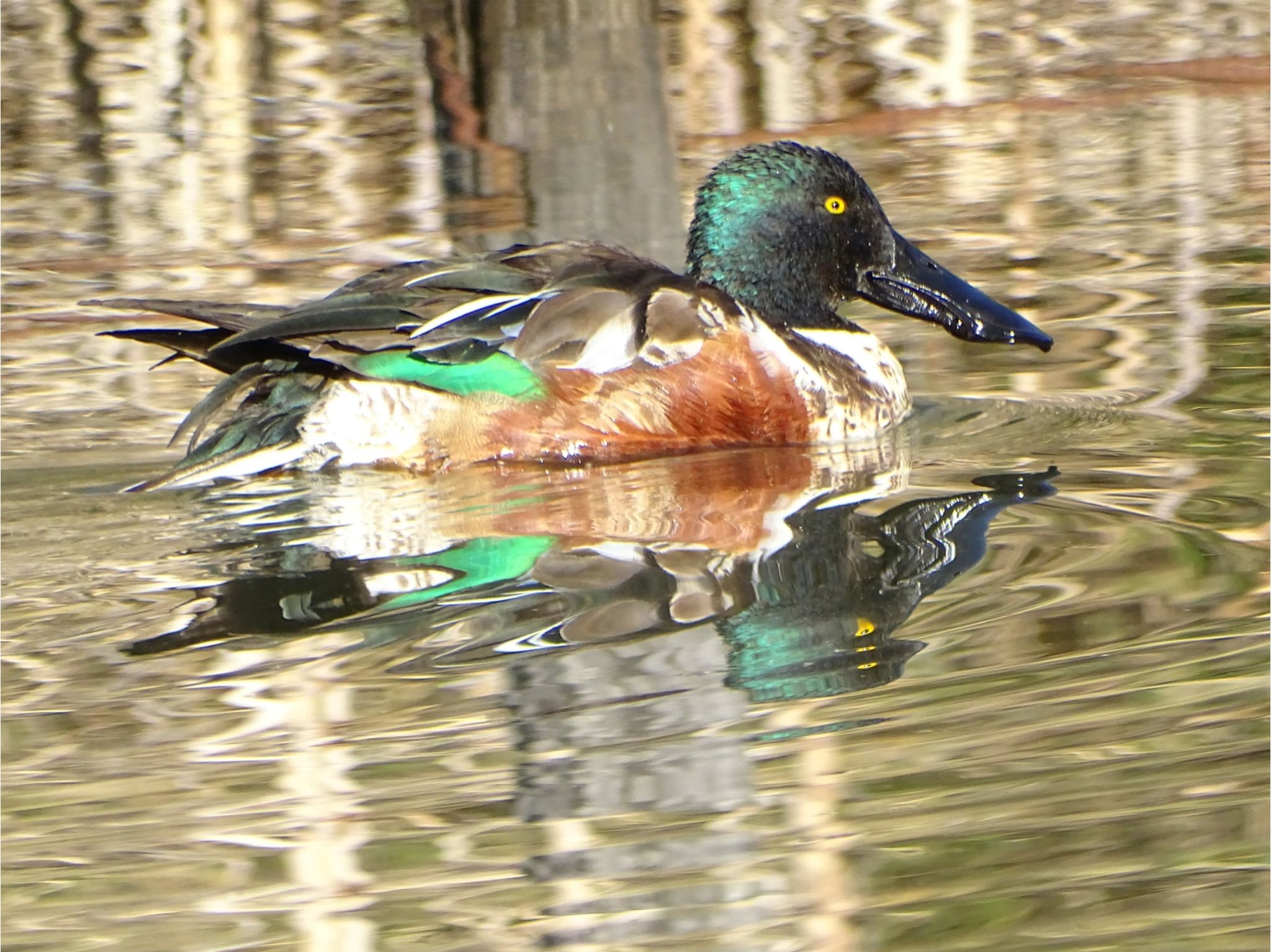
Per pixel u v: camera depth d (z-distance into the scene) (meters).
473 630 7.66
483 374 10.70
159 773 6.42
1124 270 14.81
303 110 21.03
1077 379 12.08
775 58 22.20
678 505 9.61
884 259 12.33
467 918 5.47
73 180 19.11
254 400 10.80
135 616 7.99
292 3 22.55
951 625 7.55
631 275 11.25
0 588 8.43
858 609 7.76
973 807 6.07
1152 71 22.05
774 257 12.04
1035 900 5.52
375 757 6.48
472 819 6.02
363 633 7.67
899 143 19.52
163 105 21.52
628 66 12.27
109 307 10.70
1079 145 19.23
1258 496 9.14
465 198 12.96
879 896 5.55
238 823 6.04
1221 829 5.85
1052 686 6.90
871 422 11.34
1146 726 6.52
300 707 6.92
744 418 11.00
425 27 13.48
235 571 8.60
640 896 5.61
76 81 22.00
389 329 10.58
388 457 10.62
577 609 7.84
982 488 9.65
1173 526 8.67
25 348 13.95
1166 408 11.16
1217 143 18.94
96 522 9.58
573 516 9.43
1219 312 13.45
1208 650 7.14
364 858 5.88
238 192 18.48
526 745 6.57
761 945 5.30
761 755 6.46
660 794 6.18
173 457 11.15
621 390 10.80
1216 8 24.44
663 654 7.33
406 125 20.45
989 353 13.11
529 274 11.16
